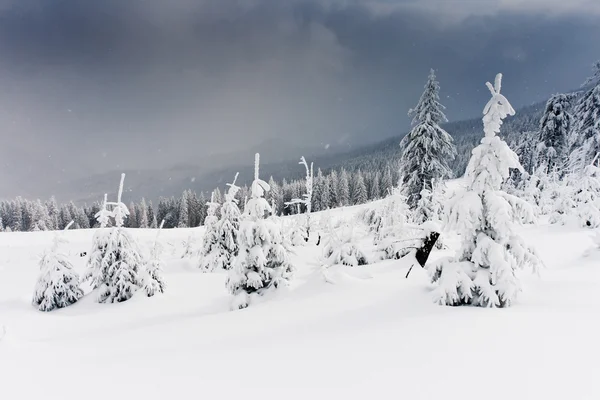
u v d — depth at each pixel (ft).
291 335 17.24
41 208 267.18
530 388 9.91
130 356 15.42
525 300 21.53
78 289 39.58
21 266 66.74
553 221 69.10
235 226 57.93
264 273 31.37
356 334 16.07
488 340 13.74
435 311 19.30
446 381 10.64
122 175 40.65
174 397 10.73
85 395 11.21
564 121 102.32
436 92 77.71
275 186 238.89
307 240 84.28
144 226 275.80
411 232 49.55
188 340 18.84
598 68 82.79
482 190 22.26
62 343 19.52
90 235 118.42
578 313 16.96
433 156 77.92
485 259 21.35
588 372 10.59
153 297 38.09
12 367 14.32
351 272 33.94
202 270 57.26
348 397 10.07
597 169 59.16
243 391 10.85
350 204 270.67
